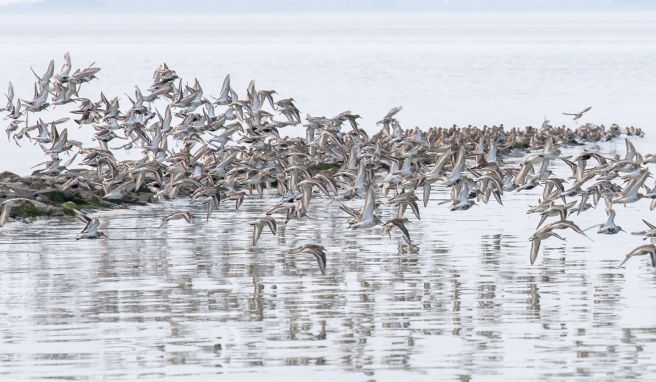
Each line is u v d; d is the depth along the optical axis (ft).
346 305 131.23
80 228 186.91
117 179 202.90
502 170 188.34
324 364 109.19
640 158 168.45
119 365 108.88
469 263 155.12
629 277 144.87
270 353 112.57
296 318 125.59
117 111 200.85
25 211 194.90
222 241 175.11
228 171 201.46
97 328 121.70
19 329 121.39
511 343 115.34
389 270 150.71
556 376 105.29
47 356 111.65
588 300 132.46
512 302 132.05
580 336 117.50
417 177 170.19
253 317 126.21
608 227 155.74
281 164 195.42
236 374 106.32
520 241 172.76
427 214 202.39
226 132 200.13
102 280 145.38
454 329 120.57
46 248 168.14
